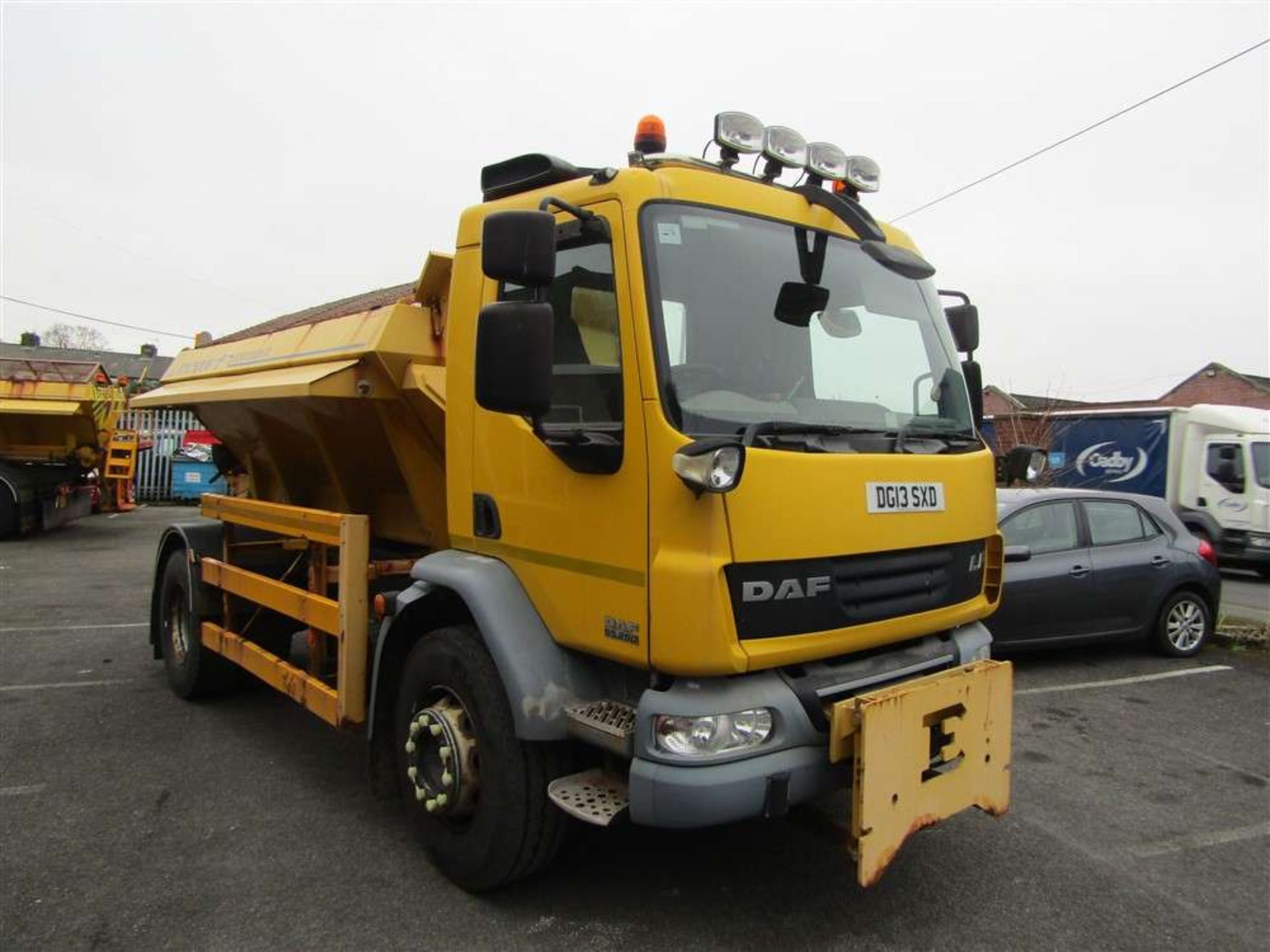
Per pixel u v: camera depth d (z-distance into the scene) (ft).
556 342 10.74
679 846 12.99
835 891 11.85
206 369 20.11
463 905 11.35
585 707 10.44
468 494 11.98
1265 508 46.75
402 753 12.62
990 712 10.97
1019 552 21.29
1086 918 11.41
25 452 53.36
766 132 11.83
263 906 11.30
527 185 11.80
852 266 11.94
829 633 9.94
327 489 18.37
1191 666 24.90
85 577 38.65
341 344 14.42
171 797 14.76
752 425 9.57
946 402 12.60
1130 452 54.54
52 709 19.57
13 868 12.21
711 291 10.20
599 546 9.92
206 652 19.26
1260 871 12.89
